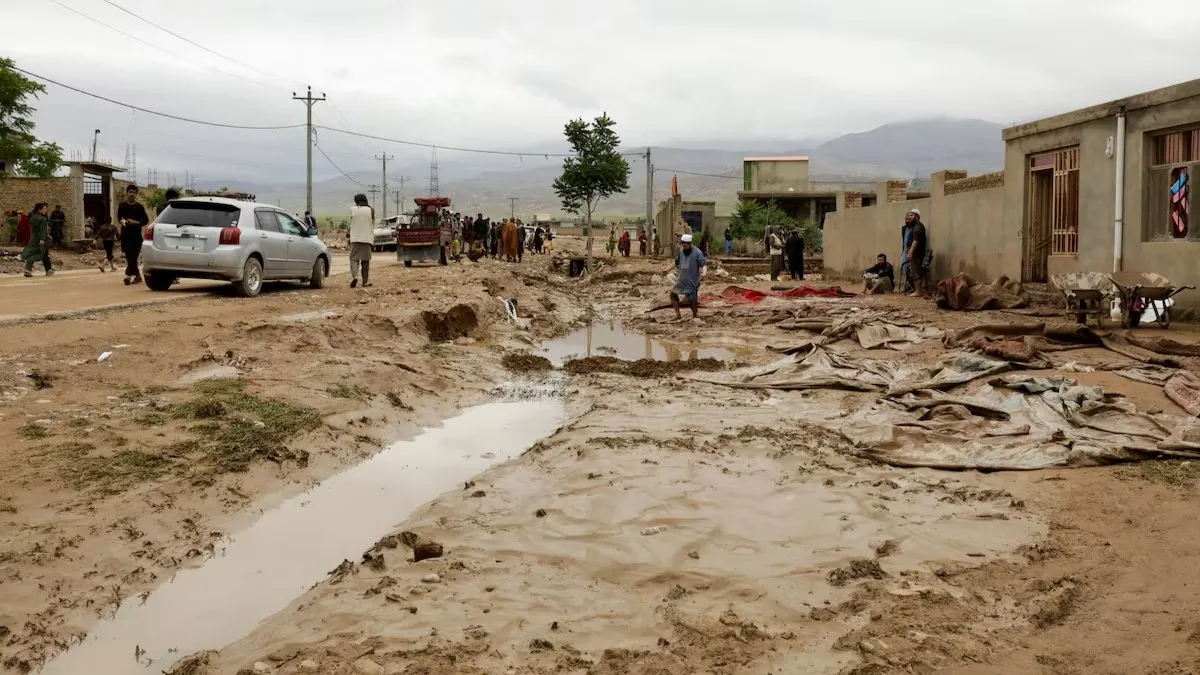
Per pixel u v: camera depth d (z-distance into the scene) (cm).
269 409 791
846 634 380
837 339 1365
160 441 667
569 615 407
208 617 434
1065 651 359
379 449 781
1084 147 1539
